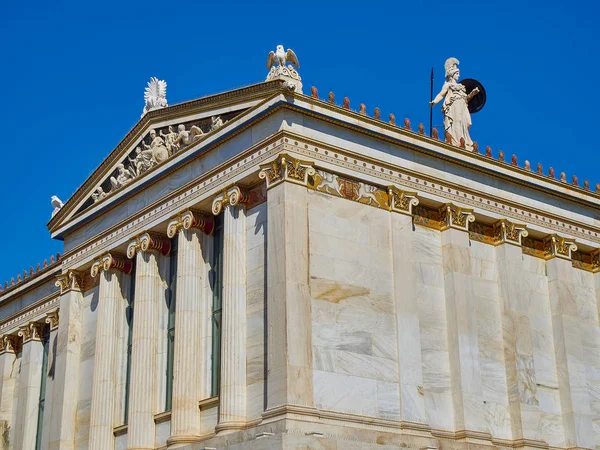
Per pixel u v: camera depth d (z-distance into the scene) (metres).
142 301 50.91
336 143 45.78
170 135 52.06
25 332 66.81
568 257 54.41
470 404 46.69
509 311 50.19
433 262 48.72
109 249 54.12
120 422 51.94
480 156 51.44
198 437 45.34
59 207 61.69
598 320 55.47
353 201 45.72
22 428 63.94
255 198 45.78
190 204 48.66
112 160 56.47
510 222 51.84
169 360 49.97
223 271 45.62
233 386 43.06
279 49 45.94
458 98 53.84
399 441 42.78
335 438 39.34
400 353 44.75
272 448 37.34
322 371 41.75
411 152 48.78
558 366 52.06
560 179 55.81
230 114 48.72
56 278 64.12
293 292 41.66
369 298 44.69
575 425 50.78
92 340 55.50
